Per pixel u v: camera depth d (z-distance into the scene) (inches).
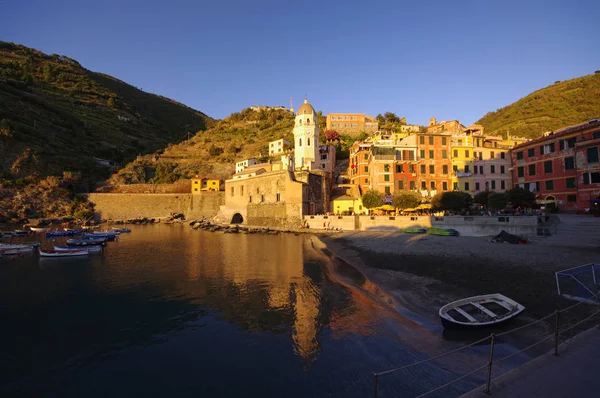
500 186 2618.1
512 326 603.8
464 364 508.1
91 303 910.4
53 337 695.7
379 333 645.3
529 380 352.5
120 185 4613.7
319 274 1161.4
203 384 512.7
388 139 2992.1
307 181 2866.6
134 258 1594.5
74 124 5959.6
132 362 587.5
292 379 511.8
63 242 2274.9
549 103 4943.4
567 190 1923.0
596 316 599.8
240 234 2655.0
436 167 2588.6
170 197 4345.5
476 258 1122.0
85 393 499.5
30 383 528.4
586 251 1095.6
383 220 2143.2
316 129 3540.8
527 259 1039.6
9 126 4333.2
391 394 450.9
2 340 682.8
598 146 1733.5
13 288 1073.5
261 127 6692.9
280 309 821.2
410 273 1039.6
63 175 4281.5
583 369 372.8
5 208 3538.4
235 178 3506.4
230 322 751.7
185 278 1167.6
